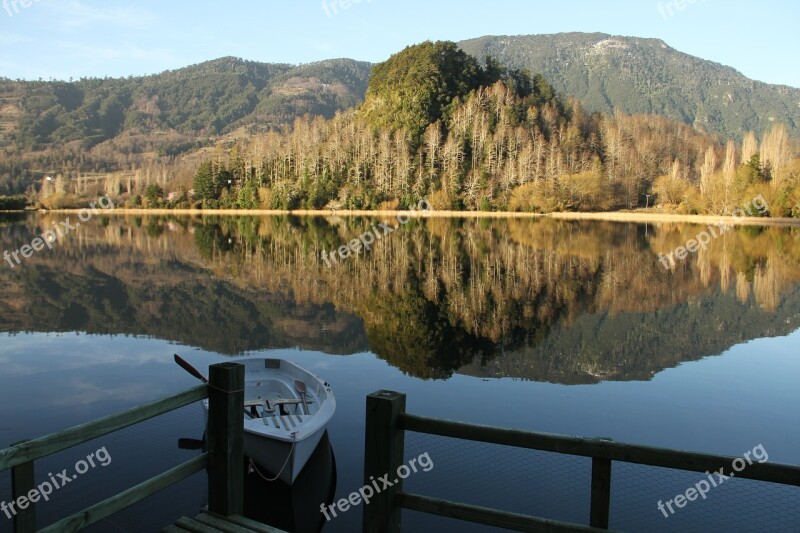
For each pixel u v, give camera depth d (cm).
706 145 13250
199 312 2166
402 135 11488
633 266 3516
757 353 1653
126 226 7125
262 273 3197
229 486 554
